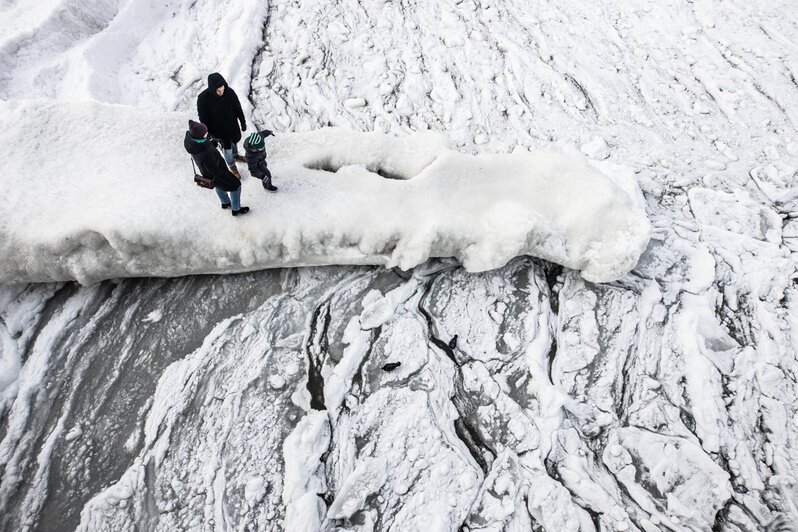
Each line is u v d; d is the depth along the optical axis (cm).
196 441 470
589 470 473
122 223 485
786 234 623
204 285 552
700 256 598
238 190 485
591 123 736
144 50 752
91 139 567
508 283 575
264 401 492
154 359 509
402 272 574
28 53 689
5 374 487
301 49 795
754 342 544
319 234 529
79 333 518
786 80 782
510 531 441
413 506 449
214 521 437
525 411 497
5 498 438
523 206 551
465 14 864
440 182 577
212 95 472
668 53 824
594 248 547
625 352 535
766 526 449
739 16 868
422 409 494
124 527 432
